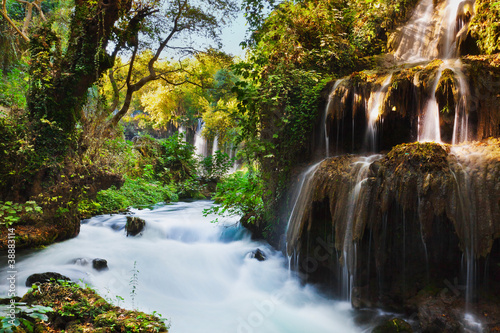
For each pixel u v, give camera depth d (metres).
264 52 7.35
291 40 7.16
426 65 5.56
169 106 25.03
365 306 4.62
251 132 6.62
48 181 6.95
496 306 3.89
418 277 4.52
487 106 4.78
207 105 23.95
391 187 4.29
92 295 4.22
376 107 5.55
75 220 7.60
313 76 6.49
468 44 6.48
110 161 9.32
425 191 4.02
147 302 5.03
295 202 5.78
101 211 10.44
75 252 6.52
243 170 17.81
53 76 7.11
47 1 14.27
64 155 7.12
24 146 6.51
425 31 7.71
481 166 4.01
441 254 4.36
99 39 7.34
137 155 16.25
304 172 5.91
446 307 4.05
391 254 4.54
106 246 7.09
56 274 5.01
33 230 6.69
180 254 6.60
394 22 8.37
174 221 8.91
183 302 5.21
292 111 6.29
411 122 5.65
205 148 27.52
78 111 7.41
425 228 4.00
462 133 4.94
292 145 6.36
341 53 7.45
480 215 3.82
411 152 4.30
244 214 7.84
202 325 4.44
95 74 7.43
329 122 6.07
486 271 3.99
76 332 3.48
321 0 8.20
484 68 4.89
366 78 5.82
